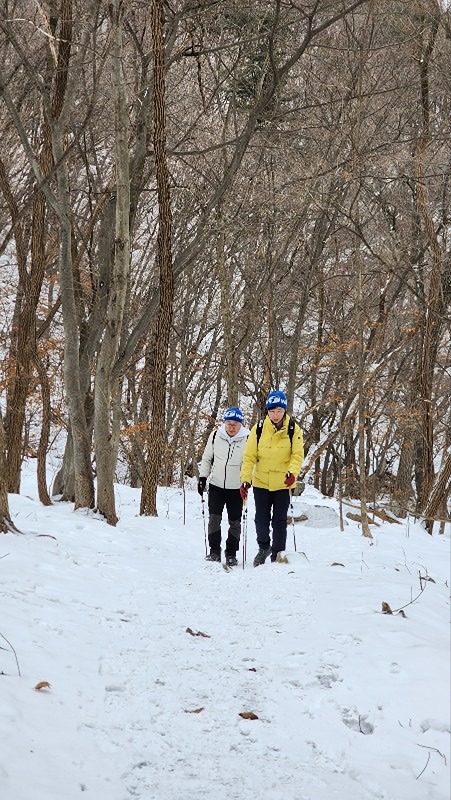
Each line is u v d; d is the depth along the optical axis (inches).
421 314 637.3
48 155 410.9
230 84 582.2
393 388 743.7
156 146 386.9
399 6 521.3
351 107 542.9
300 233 689.0
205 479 340.2
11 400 514.0
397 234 664.4
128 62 500.7
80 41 421.4
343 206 625.9
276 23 428.5
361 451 425.7
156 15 374.0
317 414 882.1
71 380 398.6
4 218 581.9
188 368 868.6
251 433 326.3
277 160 652.7
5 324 849.5
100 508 395.9
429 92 589.9
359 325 438.6
